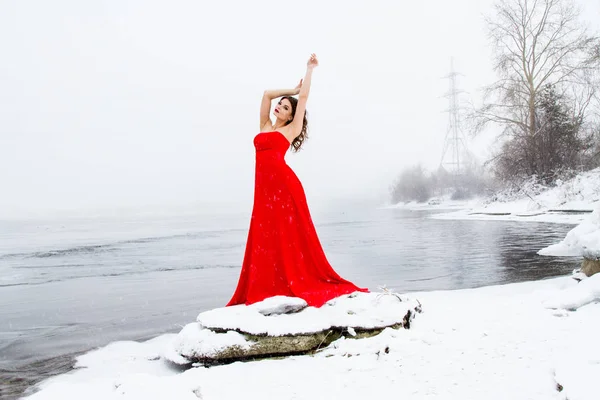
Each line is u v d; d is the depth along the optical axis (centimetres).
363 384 266
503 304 443
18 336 449
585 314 379
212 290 693
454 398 237
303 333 335
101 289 721
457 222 2266
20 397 283
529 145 2980
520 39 3117
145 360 357
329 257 1023
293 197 419
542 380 251
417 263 899
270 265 408
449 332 354
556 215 2217
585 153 3055
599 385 220
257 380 283
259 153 425
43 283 795
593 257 507
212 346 327
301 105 430
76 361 360
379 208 6203
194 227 2656
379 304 386
